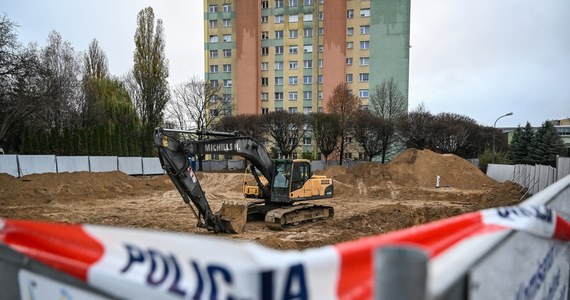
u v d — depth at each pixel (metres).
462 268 1.20
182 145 10.27
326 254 1.15
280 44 53.34
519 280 1.75
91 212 15.92
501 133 46.53
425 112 40.69
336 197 22.34
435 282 1.08
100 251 1.45
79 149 31.50
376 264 0.94
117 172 26.05
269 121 40.31
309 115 40.78
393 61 49.09
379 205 18.83
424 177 26.69
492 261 1.44
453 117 41.56
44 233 1.60
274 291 1.06
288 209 12.37
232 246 1.12
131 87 44.44
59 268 1.53
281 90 53.56
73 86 36.31
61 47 37.81
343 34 50.09
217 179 28.58
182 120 43.31
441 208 17.08
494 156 33.44
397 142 40.38
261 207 12.97
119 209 16.84
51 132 30.47
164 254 1.27
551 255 2.27
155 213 15.82
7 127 27.34
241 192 24.53
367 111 40.25
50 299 1.57
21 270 1.66
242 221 11.49
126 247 1.38
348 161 41.66
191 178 10.52
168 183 25.80
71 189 20.84
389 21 49.03
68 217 14.57
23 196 18.33
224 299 1.12
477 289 1.30
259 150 12.24
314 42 52.12
